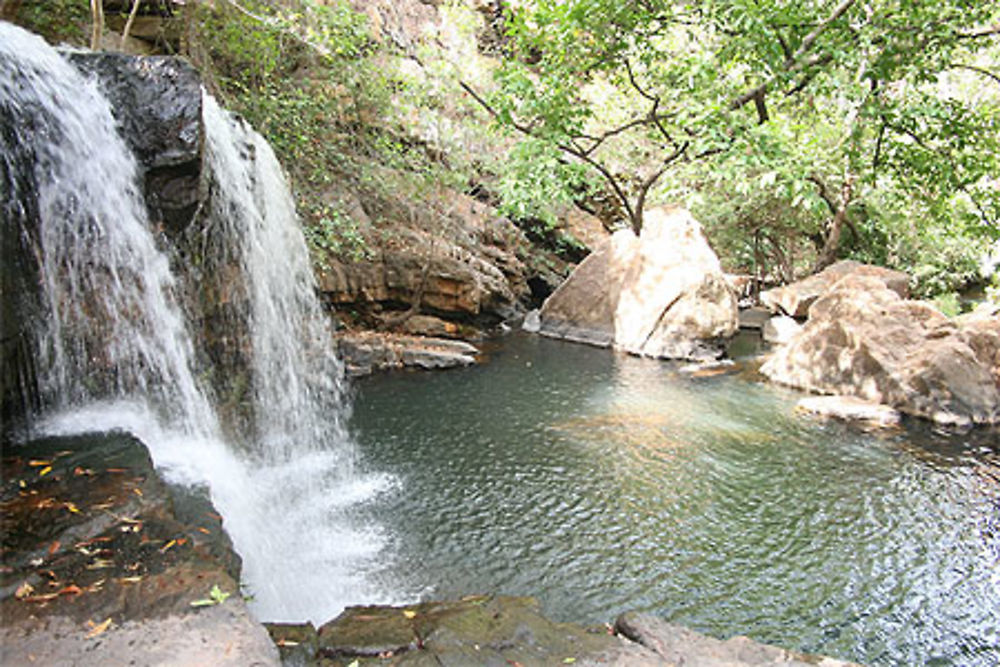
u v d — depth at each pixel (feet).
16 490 11.94
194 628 8.34
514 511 20.71
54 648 7.80
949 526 20.08
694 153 24.20
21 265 14.40
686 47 34.04
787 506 21.44
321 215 40.24
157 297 17.93
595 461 25.39
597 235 75.41
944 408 31.40
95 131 16.24
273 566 16.16
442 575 16.70
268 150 27.81
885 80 24.53
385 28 54.44
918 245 71.15
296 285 31.60
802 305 57.26
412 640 10.39
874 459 26.09
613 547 18.44
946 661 13.66
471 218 60.03
